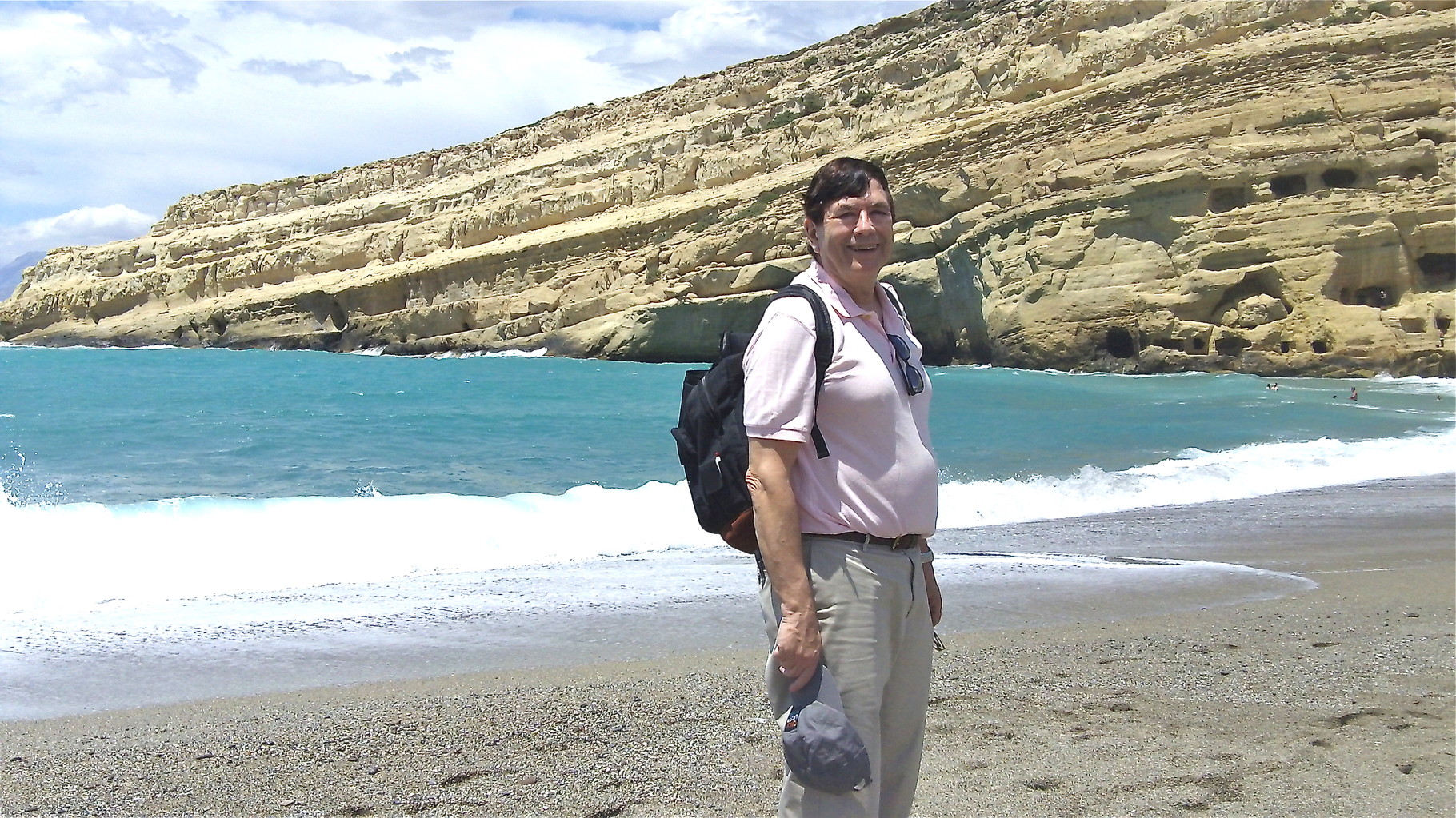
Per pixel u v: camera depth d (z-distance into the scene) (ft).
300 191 234.79
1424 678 16.89
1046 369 114.83
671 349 146.92
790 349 7.84
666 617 22.43
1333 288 105.70
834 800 7.89
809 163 161.58
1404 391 87.97
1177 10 135.33
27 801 12.56
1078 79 143.43
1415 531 32.65
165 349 196.75
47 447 60.80
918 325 131.54
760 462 7.84
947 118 153.69
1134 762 13.23
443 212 201.05
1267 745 13.79
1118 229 114.21
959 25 180.75
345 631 21.29
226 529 29.99
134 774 13.44
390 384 111.86
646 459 57.21
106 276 222.28
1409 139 108.47
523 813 11.97
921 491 8.19
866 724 7.98
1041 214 118.83
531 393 100.42
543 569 27.63
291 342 187.52
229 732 15.12
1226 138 114.21
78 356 170.50
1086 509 38.14
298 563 27.40
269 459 56.49
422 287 178.60
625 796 12.42
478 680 17.85
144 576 25.73
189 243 216.74
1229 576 26.27
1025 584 25.44
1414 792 12.26
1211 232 110.01
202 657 19.38
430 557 28.55
